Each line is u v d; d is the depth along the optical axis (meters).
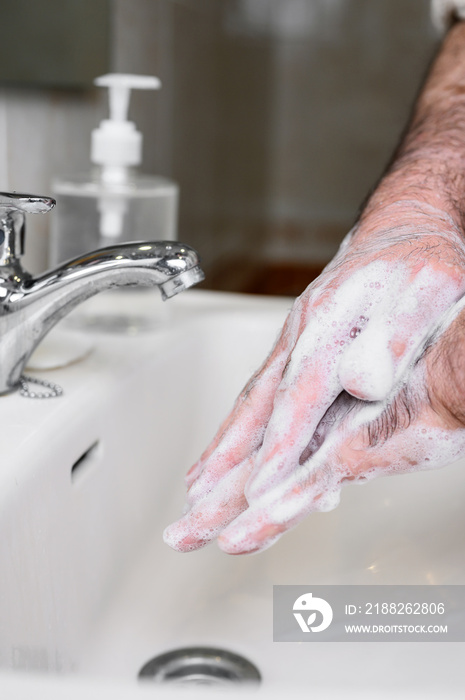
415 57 2.33
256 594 0.52
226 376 0.68
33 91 0.74
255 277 2.26
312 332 0.32
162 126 1.35
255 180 2.33
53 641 0.41
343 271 0.34
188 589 0.53
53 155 0.79
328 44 2.36
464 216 0.44
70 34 0.78
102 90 0.90
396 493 0.59
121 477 0.52
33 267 0.73
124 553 0.52
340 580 0.53
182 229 1.59
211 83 1.77
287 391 0.32
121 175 0.64
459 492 0.57
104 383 0.50
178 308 0.70
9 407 0.45
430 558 0.54
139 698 0.22
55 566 0.41
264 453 0.31
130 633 0.48
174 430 0.62
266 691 0.22
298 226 2.48
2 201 0.38
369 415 0.30
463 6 0.65
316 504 0.31
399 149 0.53
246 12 2.07
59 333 0.59
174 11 1.38
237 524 0.31
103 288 0.45
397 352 0.30
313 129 2.42
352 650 0.47
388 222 0.40
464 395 0.28
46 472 0.40
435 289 0.31
